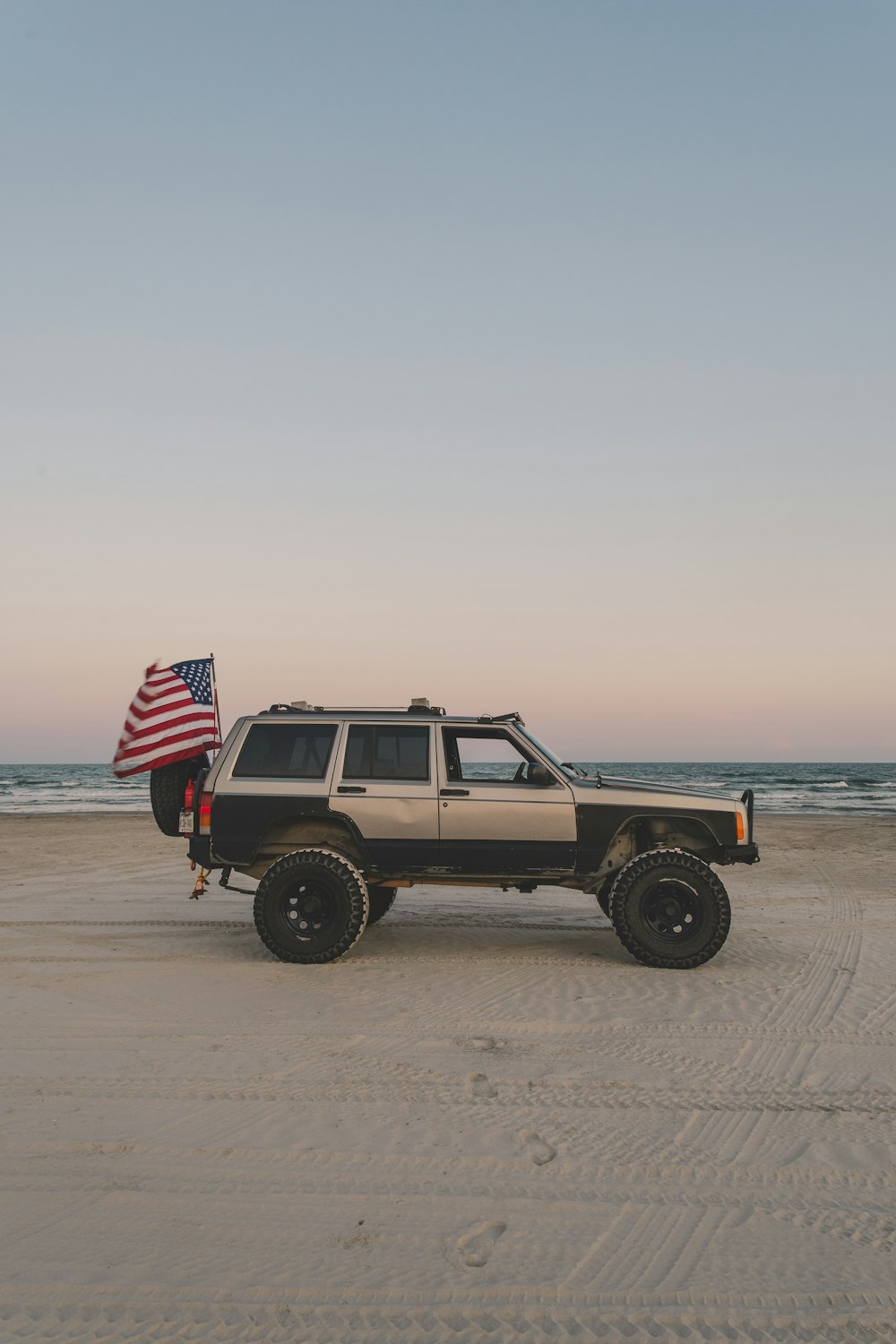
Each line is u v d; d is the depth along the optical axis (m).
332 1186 3.44
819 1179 3.53
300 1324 2.63
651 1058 4.91
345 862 7.06
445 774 7.38
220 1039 5.16
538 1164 3.65
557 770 7.37
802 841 17.67
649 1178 3.53
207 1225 3.15
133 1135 3.86
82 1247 3.00
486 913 9.54
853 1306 2.73
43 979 6.54
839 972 6.85
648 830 7.59
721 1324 2.65
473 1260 2.96
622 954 7.48
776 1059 4.91
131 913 9.39
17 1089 4.39
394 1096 4.34
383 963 7.12
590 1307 2.72
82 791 44.31
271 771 7.47
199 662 7.90
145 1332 2.59
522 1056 4.92
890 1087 4.52
